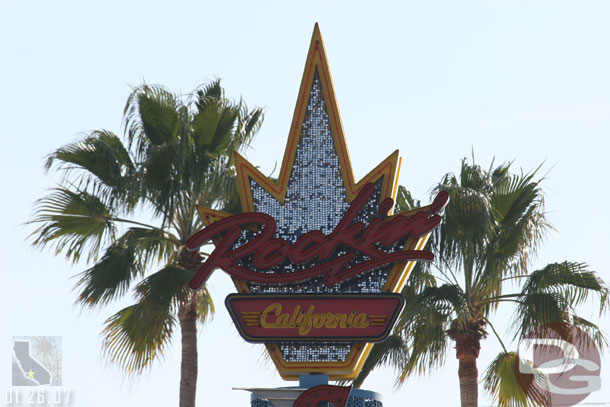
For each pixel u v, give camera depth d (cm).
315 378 5597
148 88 6481
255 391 5559
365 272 5644
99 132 6525
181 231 6444
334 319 5616
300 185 5791
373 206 5753
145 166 6291
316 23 5972
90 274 6166
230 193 6366
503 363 6381
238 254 5681
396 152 5781
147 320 5947
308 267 5681
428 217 5672
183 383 6256
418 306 6162
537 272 6231
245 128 6600
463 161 6488
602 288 6119
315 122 5853
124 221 6438
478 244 6272
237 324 5631
